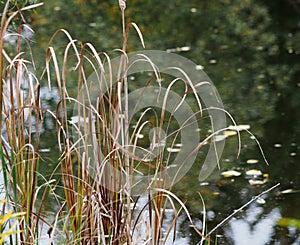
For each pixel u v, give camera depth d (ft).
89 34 37.27
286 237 17.01
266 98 28.12
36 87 10.66
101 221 10.32
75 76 29.60
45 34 36.27
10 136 10.59
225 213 18.31
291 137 23.82
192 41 37.19
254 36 38.32
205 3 45.70
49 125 23.57
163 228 17.25
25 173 10.44
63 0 44.11
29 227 10.59
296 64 32.96
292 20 41.37
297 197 19.31
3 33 9.36
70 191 10.57
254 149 22.90
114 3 44.42
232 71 31.86
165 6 44.73
